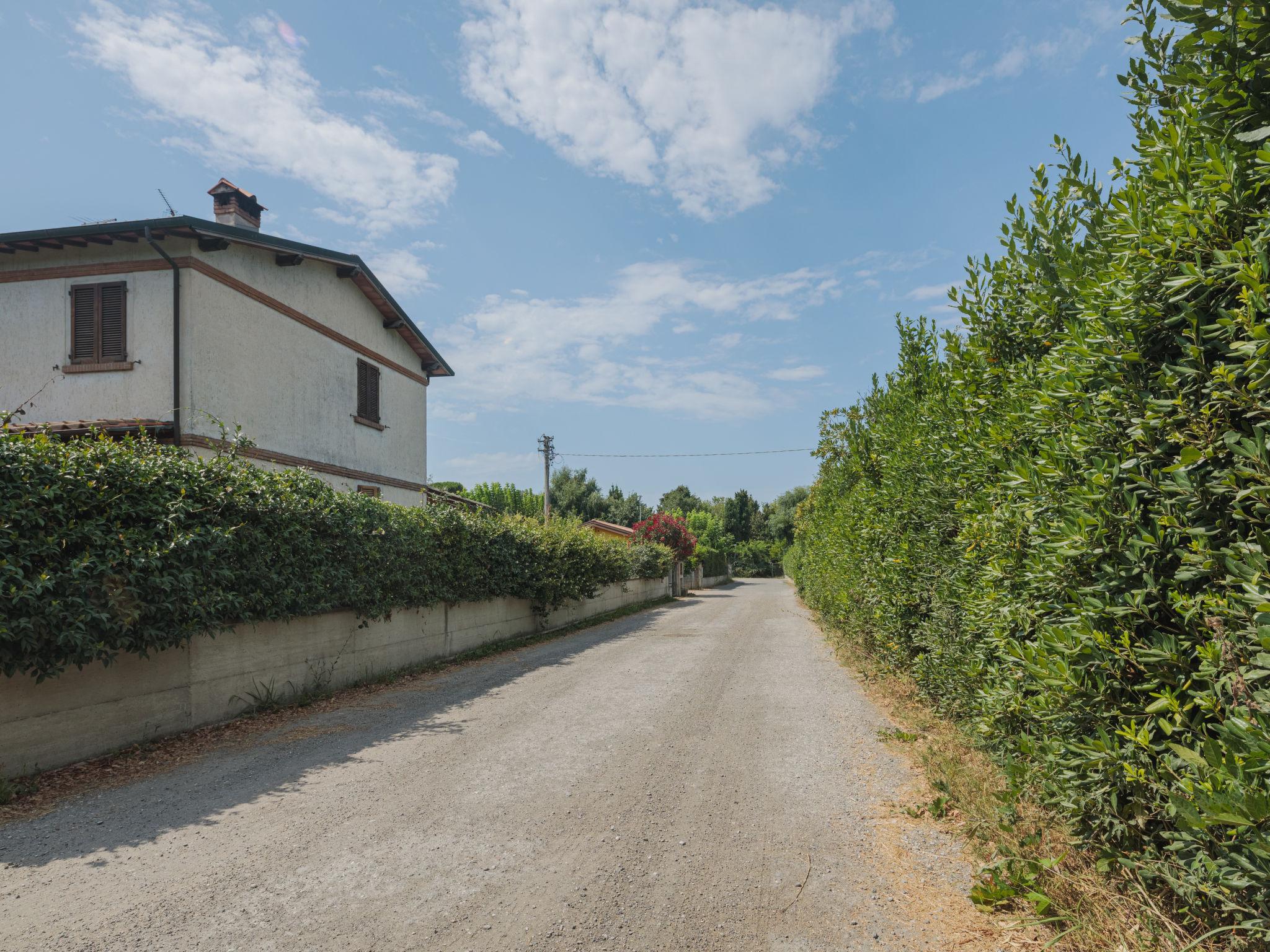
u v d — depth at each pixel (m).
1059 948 2.92
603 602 24.12
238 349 12.58
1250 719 2.32
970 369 5.54
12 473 5.36
